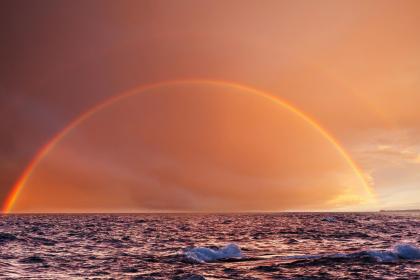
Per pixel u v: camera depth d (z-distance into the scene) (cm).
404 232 6644
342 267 2784
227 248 3631
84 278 2495
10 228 8288
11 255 3625
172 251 3925
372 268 2731
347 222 11300
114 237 5847
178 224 10494
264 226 9200
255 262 3083
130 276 2545
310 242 4831
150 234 6525
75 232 7038
